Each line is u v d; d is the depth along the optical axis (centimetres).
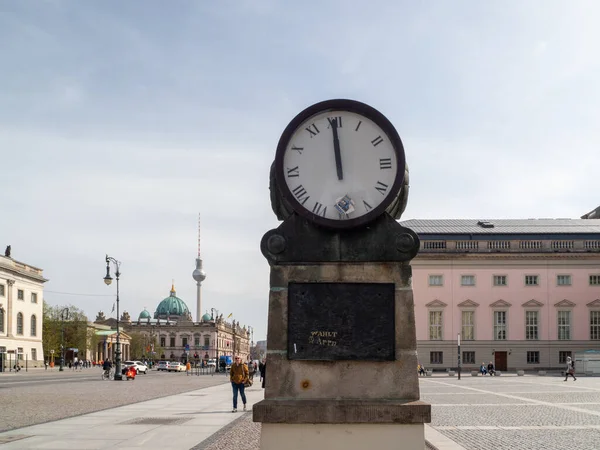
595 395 3866
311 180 668
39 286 11625
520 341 9544
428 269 9681
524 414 2548
